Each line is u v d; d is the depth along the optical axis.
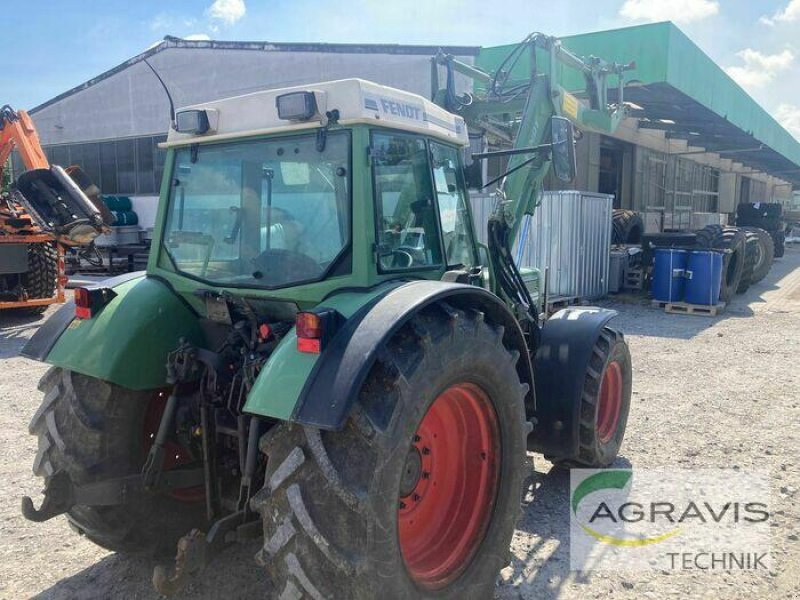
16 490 4.19
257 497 2.34
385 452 2.30
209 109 3.10
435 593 2.64
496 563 2.96
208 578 3.24
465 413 2.93
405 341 2.51
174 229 3.32
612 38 13.06
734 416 5.64
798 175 38.81
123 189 19.34
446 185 3.46
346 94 2.75
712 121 18.16
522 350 3.23
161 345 3.14
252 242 3.04
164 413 2.99
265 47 15.48
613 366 4.51
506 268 4.05
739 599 3.08
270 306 3.00
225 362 2.98
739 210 24.03
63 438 2.98
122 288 3.27
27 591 3.13
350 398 2.23
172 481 2.98
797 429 5.30
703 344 8.72
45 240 9.88
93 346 3.01
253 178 3.05
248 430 2.79
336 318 2.46
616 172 21.28
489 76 5.52
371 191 2.78
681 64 13.45
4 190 10.04
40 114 20.69
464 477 2.99
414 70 13.58
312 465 2.30
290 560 2.27
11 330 9.66
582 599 3.08
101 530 3.07
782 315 11.08
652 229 22.33
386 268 2.87
